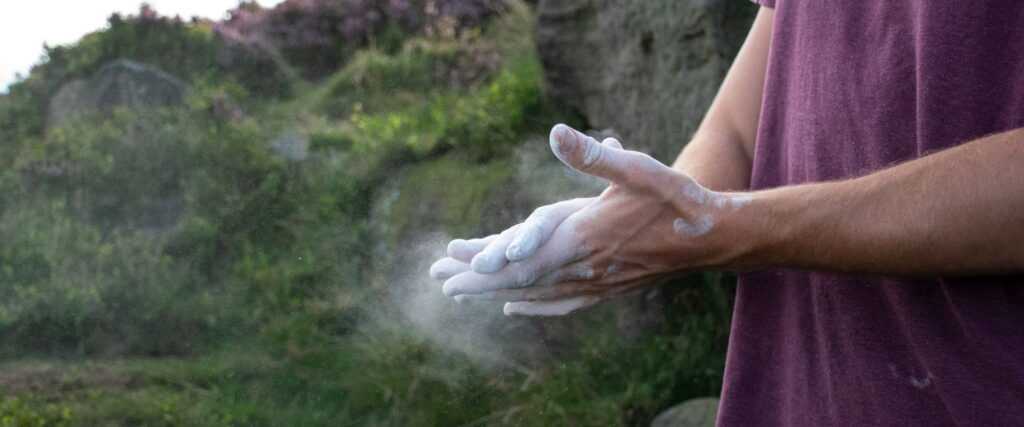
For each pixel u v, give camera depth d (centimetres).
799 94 123
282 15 905
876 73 109
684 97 423
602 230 107
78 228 582
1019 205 86
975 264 91
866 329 110
